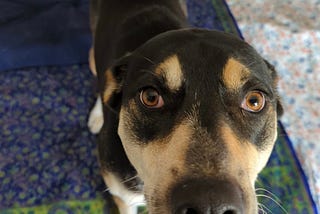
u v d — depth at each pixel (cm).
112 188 28
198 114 18
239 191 17
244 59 21
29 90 40
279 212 34
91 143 37
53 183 35
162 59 20
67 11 45
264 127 20
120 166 26
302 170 35
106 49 34
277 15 46
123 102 22
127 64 24
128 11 34
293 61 43
